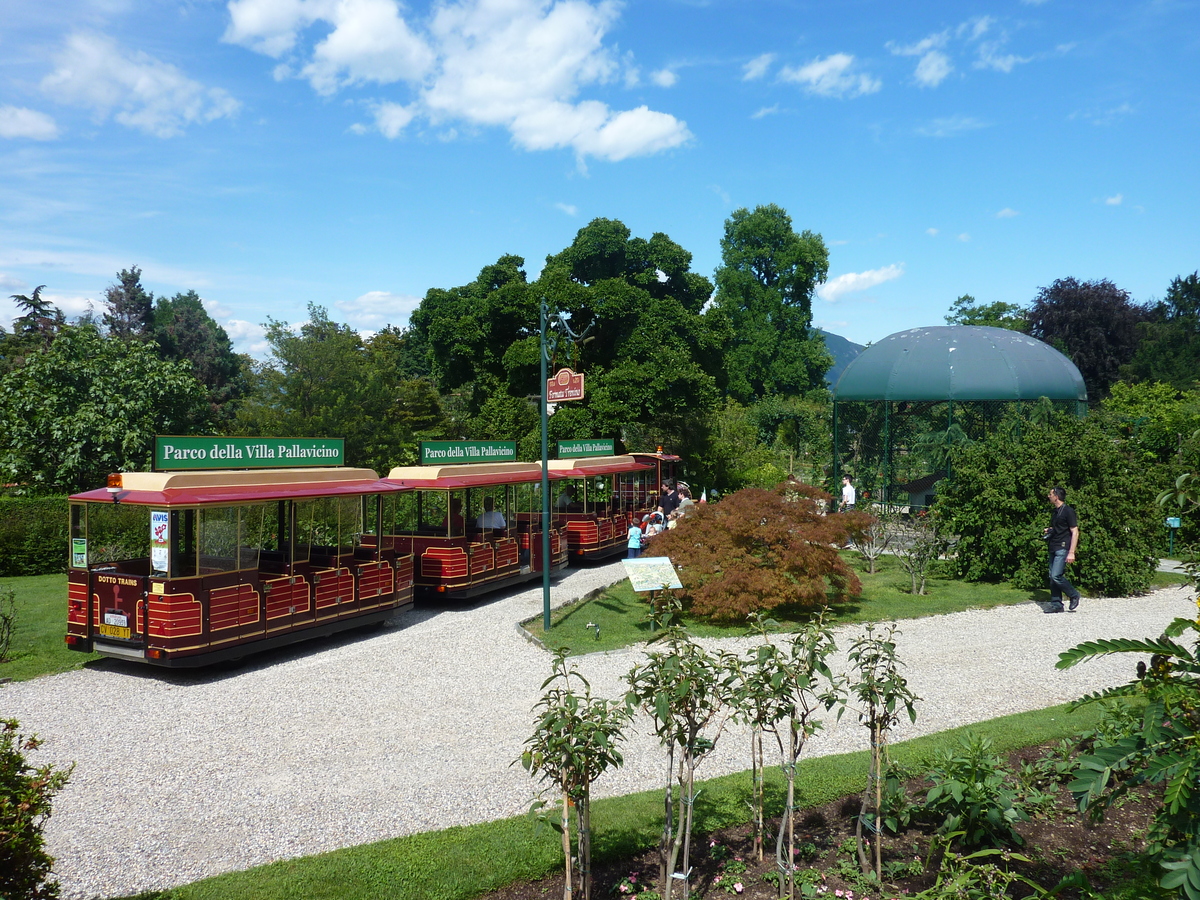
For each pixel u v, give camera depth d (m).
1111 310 52.59
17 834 3.78
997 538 16.80
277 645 11.51
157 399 23.03
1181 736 3.48
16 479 21.42
